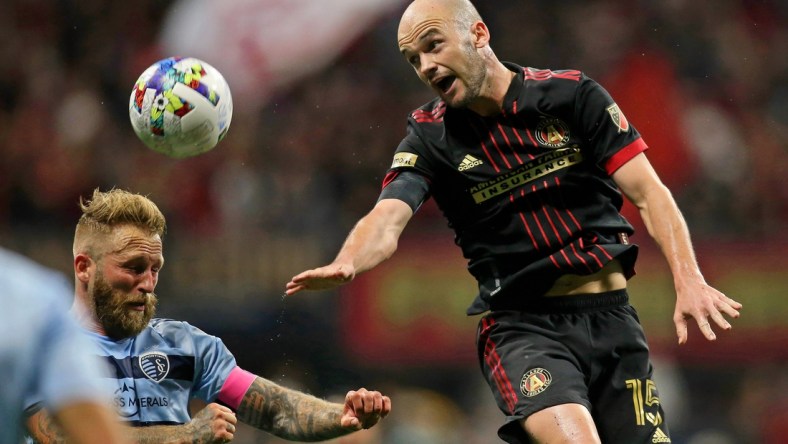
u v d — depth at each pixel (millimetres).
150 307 17688
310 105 58125
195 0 56625
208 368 18562
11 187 53938
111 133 58188
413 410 42125
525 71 18375
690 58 59562
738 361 45406
